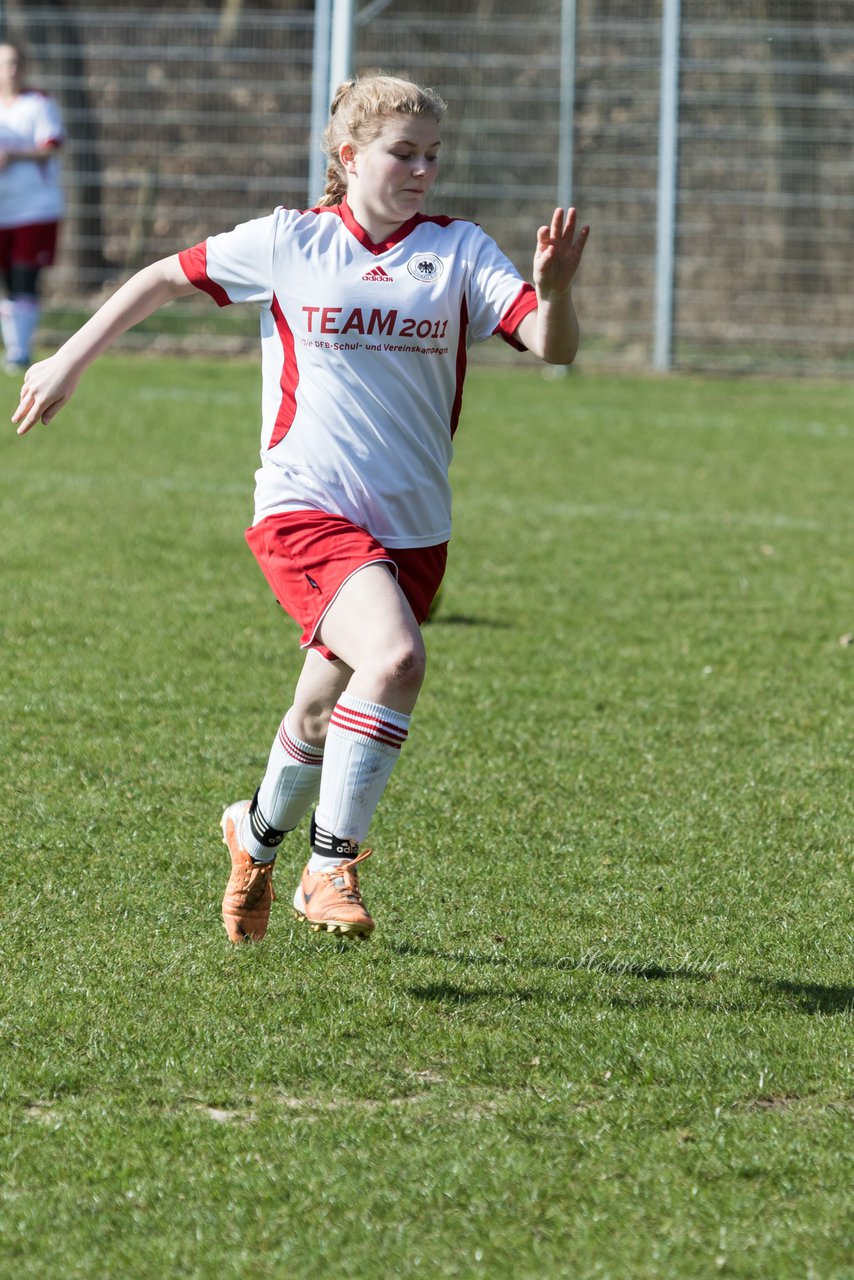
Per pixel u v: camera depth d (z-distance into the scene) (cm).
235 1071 1122
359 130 1227
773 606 2748
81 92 6750
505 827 1667
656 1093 1095
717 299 6694
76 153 6788
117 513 3325
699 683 2267
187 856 1555
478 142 6525
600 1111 1068
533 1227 930
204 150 6850
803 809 1748
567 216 1155
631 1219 939
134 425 4522
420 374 1259
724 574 2986
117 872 1507
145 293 1279
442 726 2023
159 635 2416
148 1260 897
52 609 2542
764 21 6391
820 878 1544
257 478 1312
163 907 1427
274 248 1253
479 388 5728
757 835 1662
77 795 1722
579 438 4612
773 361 6588
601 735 2009
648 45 6431
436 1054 1155
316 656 1278
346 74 5834
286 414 1277
